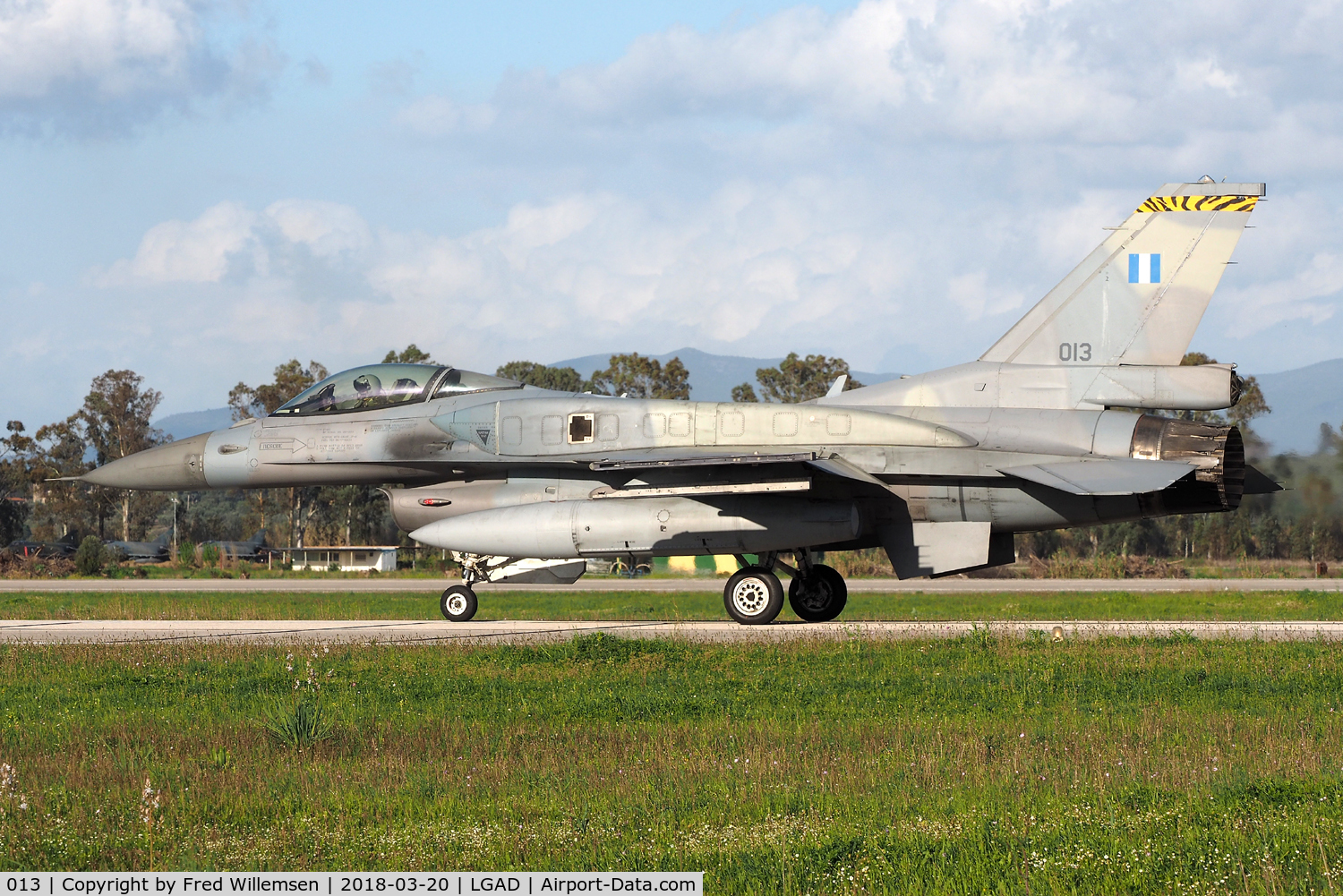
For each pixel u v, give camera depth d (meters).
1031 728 28.62
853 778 22.72
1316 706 31.62
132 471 62.44
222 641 50.69
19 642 51.34
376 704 33.78
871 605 85.50
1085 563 143.00
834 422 53.56
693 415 54.88
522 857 17.89
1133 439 50.88
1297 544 148.50
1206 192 51.88
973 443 52.38
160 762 25.45
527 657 43.09
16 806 21.00
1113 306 52.56
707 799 21.31
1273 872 16.14
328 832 19.22
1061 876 16.41
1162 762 23.92
